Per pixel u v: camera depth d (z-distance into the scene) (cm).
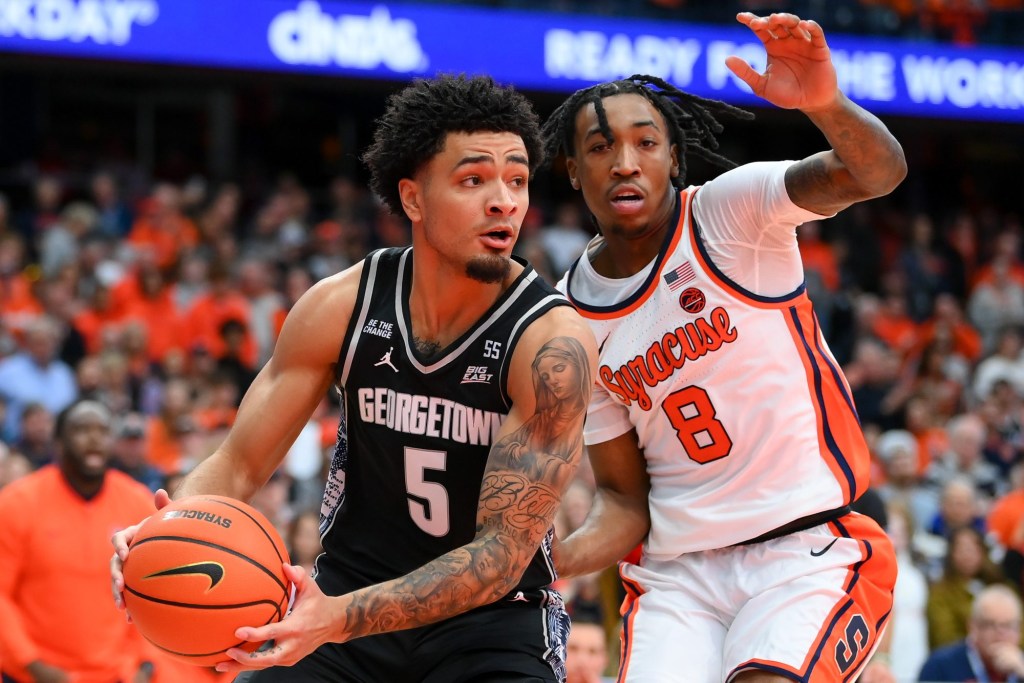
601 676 573
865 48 1485
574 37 1387
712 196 364
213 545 279
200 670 572
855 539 365
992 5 1588
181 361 1000
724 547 370
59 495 553
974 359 1416
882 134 325
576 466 302
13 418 927
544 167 388
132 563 280
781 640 344
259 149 1611
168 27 1272
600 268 379
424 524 318
